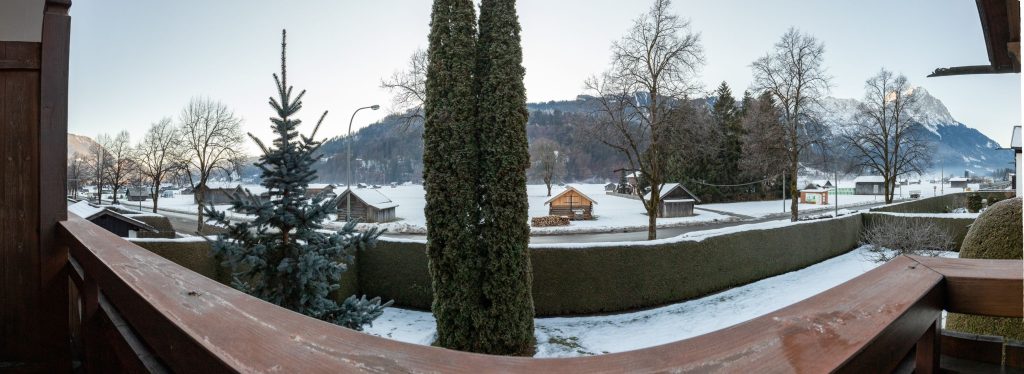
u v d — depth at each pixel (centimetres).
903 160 3253
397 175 10169
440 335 777
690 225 3133
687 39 1914
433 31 762
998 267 138
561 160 8512
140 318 122
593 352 784
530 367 71
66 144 289
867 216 2034
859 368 76
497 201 751
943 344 155
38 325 276
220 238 475
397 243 1102
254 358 77
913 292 112
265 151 474
